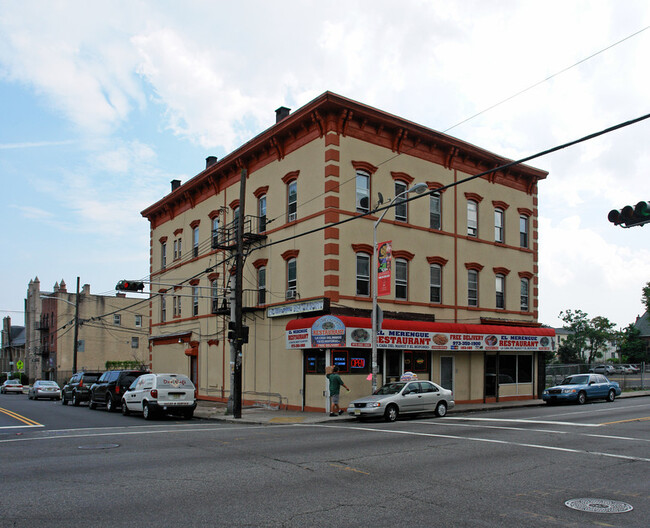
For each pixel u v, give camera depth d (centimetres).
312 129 2420
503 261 3017
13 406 2995
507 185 3095
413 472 984
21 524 671
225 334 2988
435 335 2462
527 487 877
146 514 714
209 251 3222
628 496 826
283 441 1376
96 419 2117
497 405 2614
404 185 2594
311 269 2356
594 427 1659
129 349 6706
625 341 7362
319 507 752
